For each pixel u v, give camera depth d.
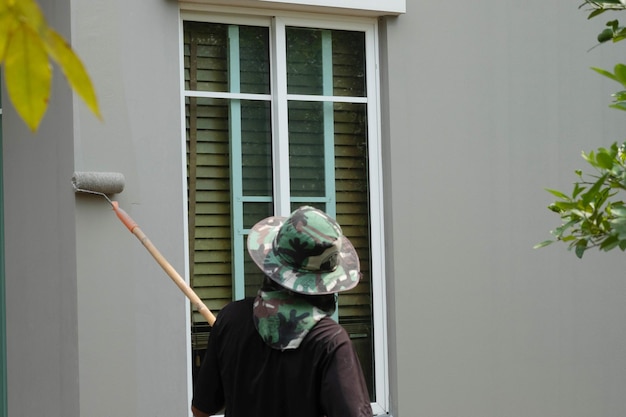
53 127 5.83
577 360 7.09
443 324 6.60
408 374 6.47
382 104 6.59
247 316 3.56
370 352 6.51
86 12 5.63
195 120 6.11
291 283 3.44
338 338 3.38
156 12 5.87
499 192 6.85
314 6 6.24
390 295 6.50
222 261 6.14
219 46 6.22
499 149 6.87
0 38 0.77
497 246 6.82
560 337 7.03
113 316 5.58
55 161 5.80
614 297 7.24
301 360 3.40
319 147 6.44
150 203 5.75
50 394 5.89
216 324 3.65
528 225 6.94
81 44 5.61
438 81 6.68
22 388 6.29
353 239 6.50
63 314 5.70
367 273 6.54
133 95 5.74
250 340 3.52
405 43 6.59
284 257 3.52
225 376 3.60
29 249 6.19
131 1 5.78
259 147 6.32
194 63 6.13
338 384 3.30
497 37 6.90
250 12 6.23
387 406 6.49
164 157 5.83
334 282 3.51
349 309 6.48
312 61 6.44
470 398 6.67
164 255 5.78
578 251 3.12
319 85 6.46
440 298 6.61
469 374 6.68
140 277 5.67
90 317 5.52
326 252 3.47
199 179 6.10
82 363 5.48
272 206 6.33
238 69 6.27
